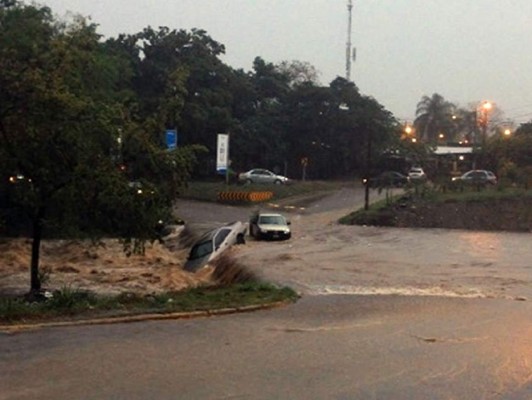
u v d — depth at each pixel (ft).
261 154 290.97
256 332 50.98
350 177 306.76
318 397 33.42
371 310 63.98
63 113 71.41
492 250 129.49
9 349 42.88
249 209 205.26
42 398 32.22
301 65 375.04
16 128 71.82
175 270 111.14
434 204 183.62
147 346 44.70
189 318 56.75
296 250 126.72
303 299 70.95
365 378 37.50
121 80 236.84
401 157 297.94
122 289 91.66
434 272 99.09
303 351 44.45
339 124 299.38
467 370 39.83
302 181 276.62
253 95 301.22
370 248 131.23
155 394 33.32
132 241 97.30
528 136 283.18
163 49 278.46
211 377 36.94
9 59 72.43
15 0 179.11
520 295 78.23
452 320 58.80
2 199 76.69
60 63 74.08
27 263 114.42
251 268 100.83
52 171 72.18
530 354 44.57
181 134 264.93
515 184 214.90
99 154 72.49
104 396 32.76
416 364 41.24
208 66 276.82
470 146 361.30
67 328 50.37
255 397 33.17
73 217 73.82
